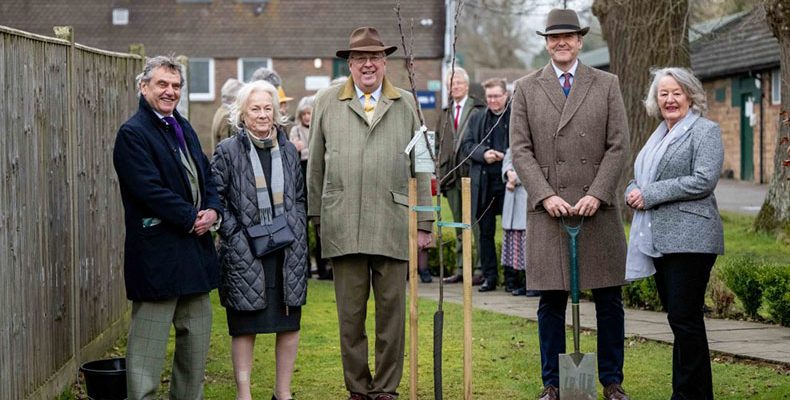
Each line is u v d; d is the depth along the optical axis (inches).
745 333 306.0
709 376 221.3
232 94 378.3
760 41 1089.4
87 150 279.9
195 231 211.3
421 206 237.9
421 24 1237.1
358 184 234.8
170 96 210.8
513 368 273.3
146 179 204.8
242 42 1274.6
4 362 201.2
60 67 250.4
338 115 238.1
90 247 281.3
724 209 782.5
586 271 232.5
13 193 208.2
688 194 217.5
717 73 1146.0
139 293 207.9
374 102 238.7
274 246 227.8
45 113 235.1
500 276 435.2
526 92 237.1
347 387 241.8
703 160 218.2
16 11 1257.4
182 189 211.0
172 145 211.0
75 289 261.1
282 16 1277.1
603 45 1723.7
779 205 534.0
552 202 229.1
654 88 227.5
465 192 218.4
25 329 215.5
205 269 213.8
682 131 222.7
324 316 358.0
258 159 231.0
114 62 324.2
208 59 1274.6
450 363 281.0
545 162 233.9
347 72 1278.3
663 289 230.4
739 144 1165.1
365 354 241.6
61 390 245.1
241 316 230.5
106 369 242.7
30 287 219.5
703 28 810.8
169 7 1274.6
